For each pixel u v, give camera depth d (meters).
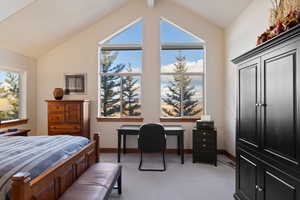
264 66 1.67
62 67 4.45
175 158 3.93
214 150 3.56
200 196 2.40
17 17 3.11
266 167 1.63
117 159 3.84
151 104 4.34
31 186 1.17
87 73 4.43
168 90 4.46
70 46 4.44
